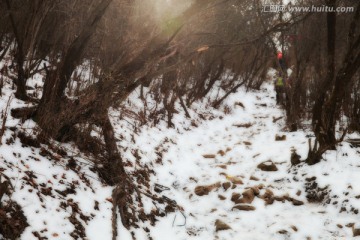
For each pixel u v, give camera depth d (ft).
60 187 12.46
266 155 22.26
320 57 25.26
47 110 14.58
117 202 13.50
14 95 16.47
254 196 17.46
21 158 12.52
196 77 32.19
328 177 17.42
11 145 12.81
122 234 12.35
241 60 42.14
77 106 14.73
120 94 15.23
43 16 17.57
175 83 27.35
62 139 15.23
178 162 21.54
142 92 26.76
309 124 26.11
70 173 13.60
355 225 13.76
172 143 23.75
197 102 34.58
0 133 12.64
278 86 34.14
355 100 22.04
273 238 14.08
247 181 19.22
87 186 13.60
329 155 19.11
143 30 20.07
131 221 13.46
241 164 21.86
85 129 15.66
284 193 17.35
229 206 16.93
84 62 26.07
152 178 18.34
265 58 40.47
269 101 39.81
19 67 16.06
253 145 25.29
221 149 25.16
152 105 27.35
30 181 11.57
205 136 27.94
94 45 22.03
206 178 19.93
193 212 16.53
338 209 15.30
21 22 18.17
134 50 15.07
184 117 29.25
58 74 14.87
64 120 14.76
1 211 9.68
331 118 18.98
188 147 24.52
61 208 11.45
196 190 18.21
